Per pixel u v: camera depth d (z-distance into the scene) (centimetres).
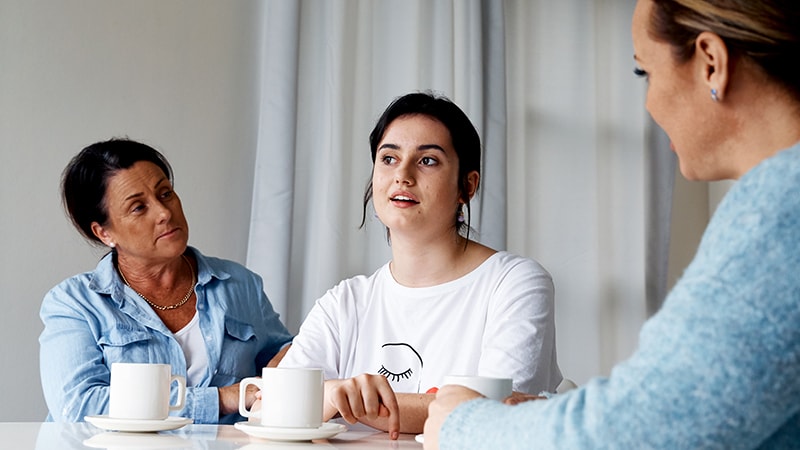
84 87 264
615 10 353
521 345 157
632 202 348
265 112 280
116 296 210
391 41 313
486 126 313
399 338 172
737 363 59
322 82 301
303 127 299
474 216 304
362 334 175
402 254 173
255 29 294
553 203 336
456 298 170
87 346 202
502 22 320
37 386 251
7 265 248
